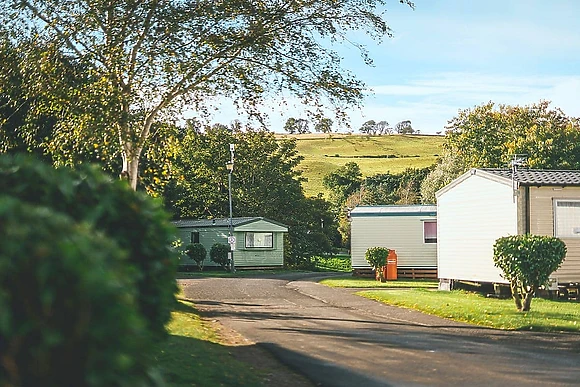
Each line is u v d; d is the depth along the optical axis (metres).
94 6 14.59
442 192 25.09
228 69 16.20
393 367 9.83
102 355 3.10
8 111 18.75
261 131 17.28
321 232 53.50
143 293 5.47
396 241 34.72
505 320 14.58
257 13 15.45
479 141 53.75
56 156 15.35
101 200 5.15
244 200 50.91
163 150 17.38
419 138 118.25
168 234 5.68
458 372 9.45
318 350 11.27
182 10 15.12
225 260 43.34
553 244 15.95
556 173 22.50
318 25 15.79
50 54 14.98
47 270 2.99
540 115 53.59
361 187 75.06
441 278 25.19
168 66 15.30
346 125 16.67
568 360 10.38
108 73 14.73
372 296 21.09
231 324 14.77
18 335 3.09
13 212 3.14
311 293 23.11
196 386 8.09
